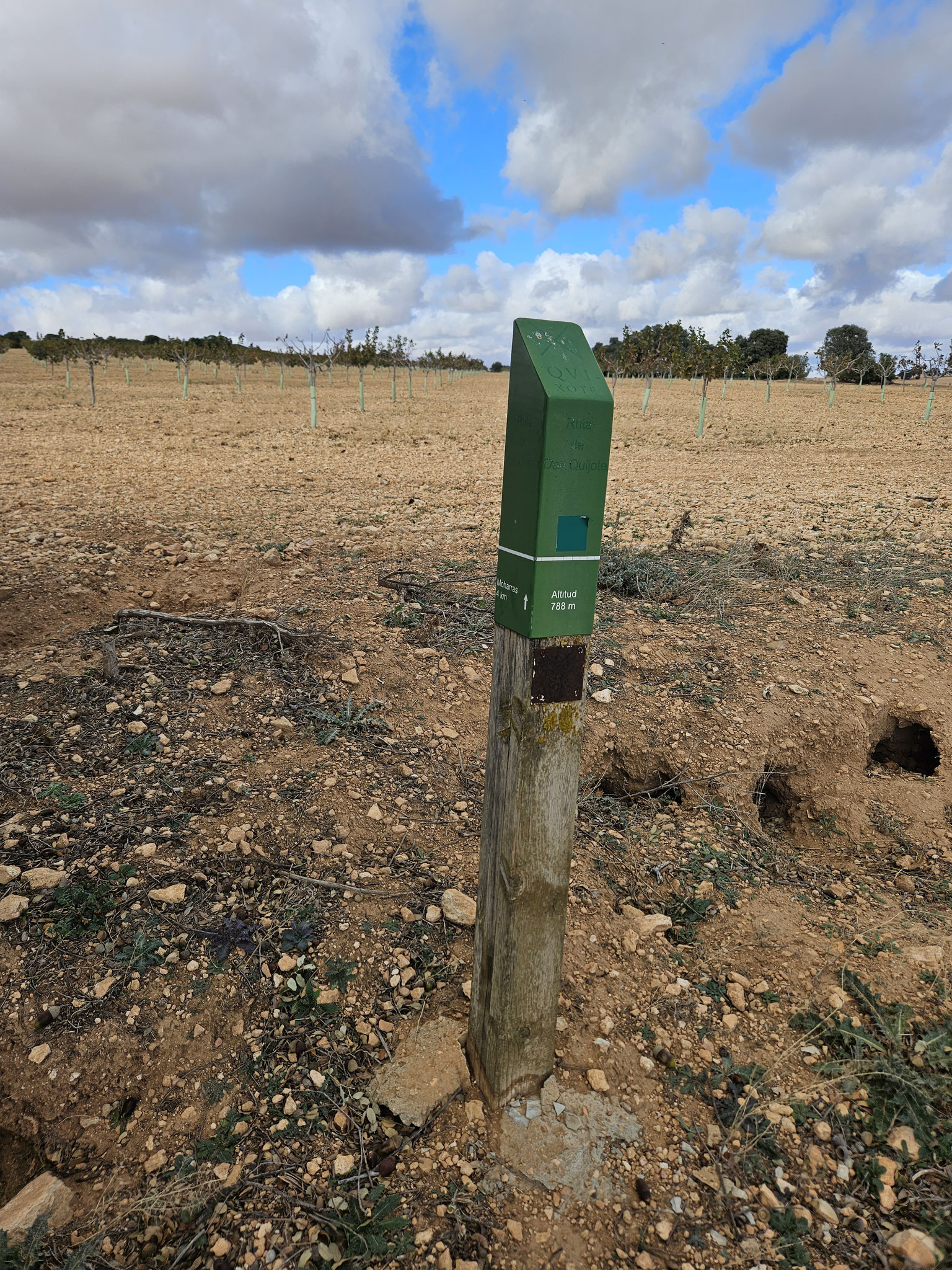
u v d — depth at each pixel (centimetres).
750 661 523
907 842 408
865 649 550
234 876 310
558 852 209
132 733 394
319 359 3356
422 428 2542
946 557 798
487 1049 231
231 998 261
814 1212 217
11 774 353
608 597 647
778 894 352
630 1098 244
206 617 540
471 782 400
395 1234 202
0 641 495
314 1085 238
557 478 173
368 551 759
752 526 977
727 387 6338
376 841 343
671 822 402
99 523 843
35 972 261
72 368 6538
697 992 289
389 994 271
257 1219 206
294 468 1470
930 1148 231
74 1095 236
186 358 4112
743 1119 240
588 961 298
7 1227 202
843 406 4178
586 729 445
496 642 203
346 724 420
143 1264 199
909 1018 273
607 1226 209
